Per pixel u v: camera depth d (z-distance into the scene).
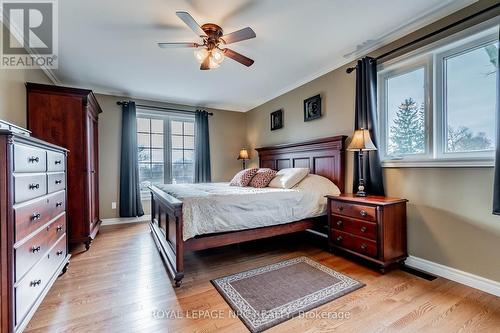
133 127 4.24
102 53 2.74
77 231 2.84
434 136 2.23
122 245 3.03
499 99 1.67
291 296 1.81
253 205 2.41
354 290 1.89
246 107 5.25
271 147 4.34
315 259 2.56
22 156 1.41
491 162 1.83
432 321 1.52
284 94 4.19
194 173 4.82
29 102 2.63
